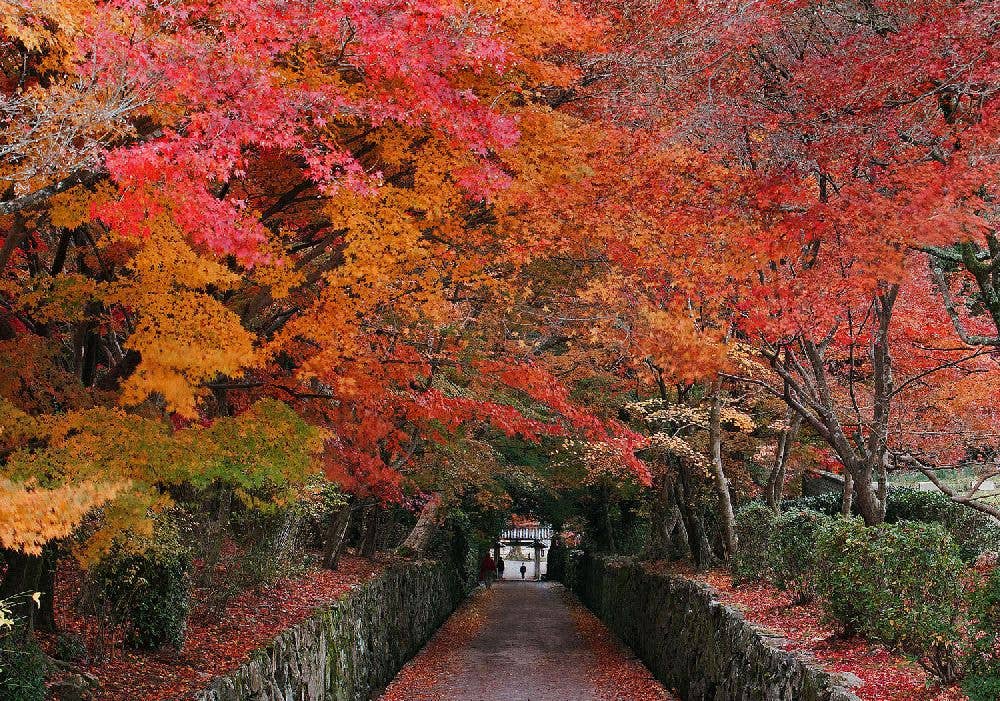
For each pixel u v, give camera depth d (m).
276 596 15.39
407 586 22.33
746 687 11.29
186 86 5.97
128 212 6.20
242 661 10.32
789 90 10.02
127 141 6.79
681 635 16.19
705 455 20.47
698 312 10.95
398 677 19.16
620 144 10.52
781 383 16.36
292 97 6.77
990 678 6.62
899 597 8.70
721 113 10.28
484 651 22.81
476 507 35.41
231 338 7.48
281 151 8.86
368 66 7.00
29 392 8.36
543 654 22.06
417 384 12.14
